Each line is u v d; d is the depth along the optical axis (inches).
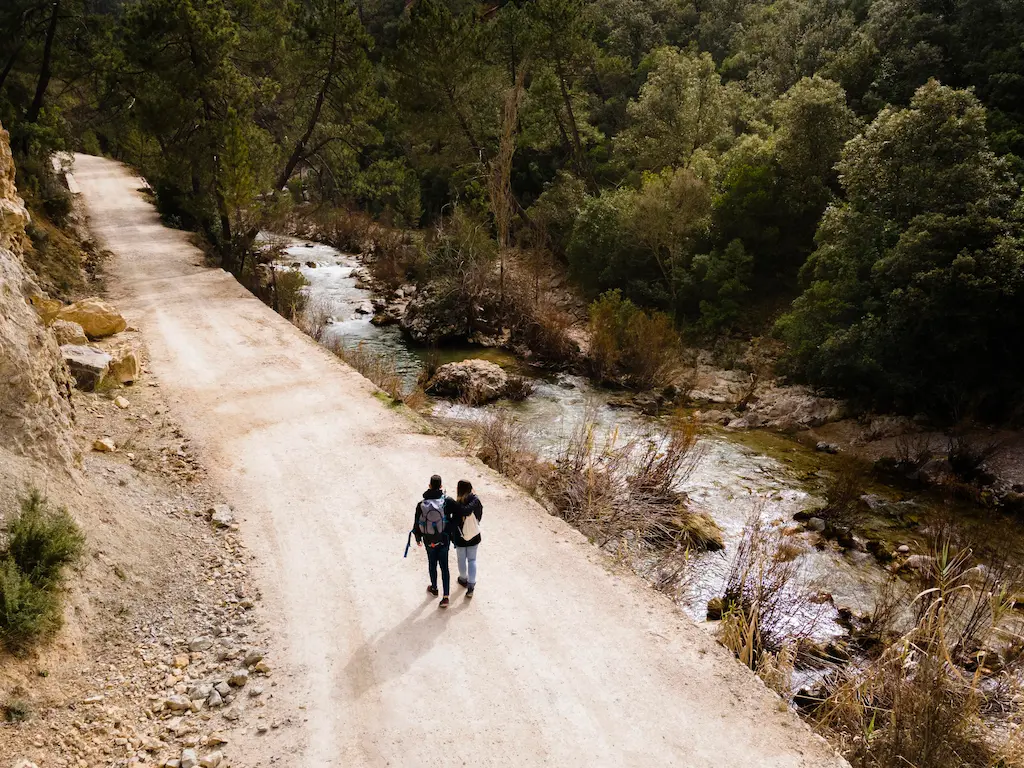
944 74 1196.5
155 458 475.8
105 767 237.5
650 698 275.3
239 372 671.1
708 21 2174.0
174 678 283.1
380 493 444.5
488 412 807.1
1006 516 602.2
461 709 267.7
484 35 1359.5
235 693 276.7
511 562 368.2
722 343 1050.7
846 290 876.6
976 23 1198.3
